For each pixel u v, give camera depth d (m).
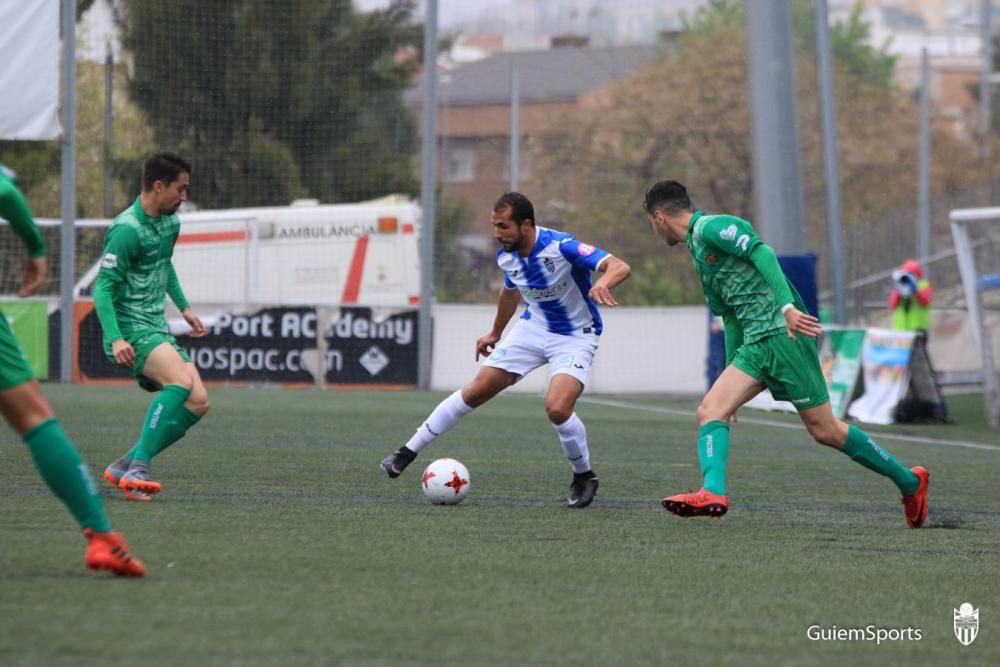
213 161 63.75
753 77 48.16
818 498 23.88
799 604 14.01
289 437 32.78
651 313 63.41
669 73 110.00
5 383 13.33
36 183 62.22
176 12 62.16
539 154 112.38
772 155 47.88
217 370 56.62
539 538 17.86
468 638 11.88
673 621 12.95
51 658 10.66
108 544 13.77
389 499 21.61
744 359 19.56
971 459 32.66
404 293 64.31
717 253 19.52
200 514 19.03
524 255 21.33
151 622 11.97
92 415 37.44
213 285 62.00
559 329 21.73
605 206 108.75
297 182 65.38
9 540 16.02
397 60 66.25
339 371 57.03
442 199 82.50
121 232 20.44
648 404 53.44
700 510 18.70
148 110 62.47
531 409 46.47
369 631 11.97
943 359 60.19
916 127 128.38
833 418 19.80
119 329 20.45
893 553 17.61
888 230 66.12
